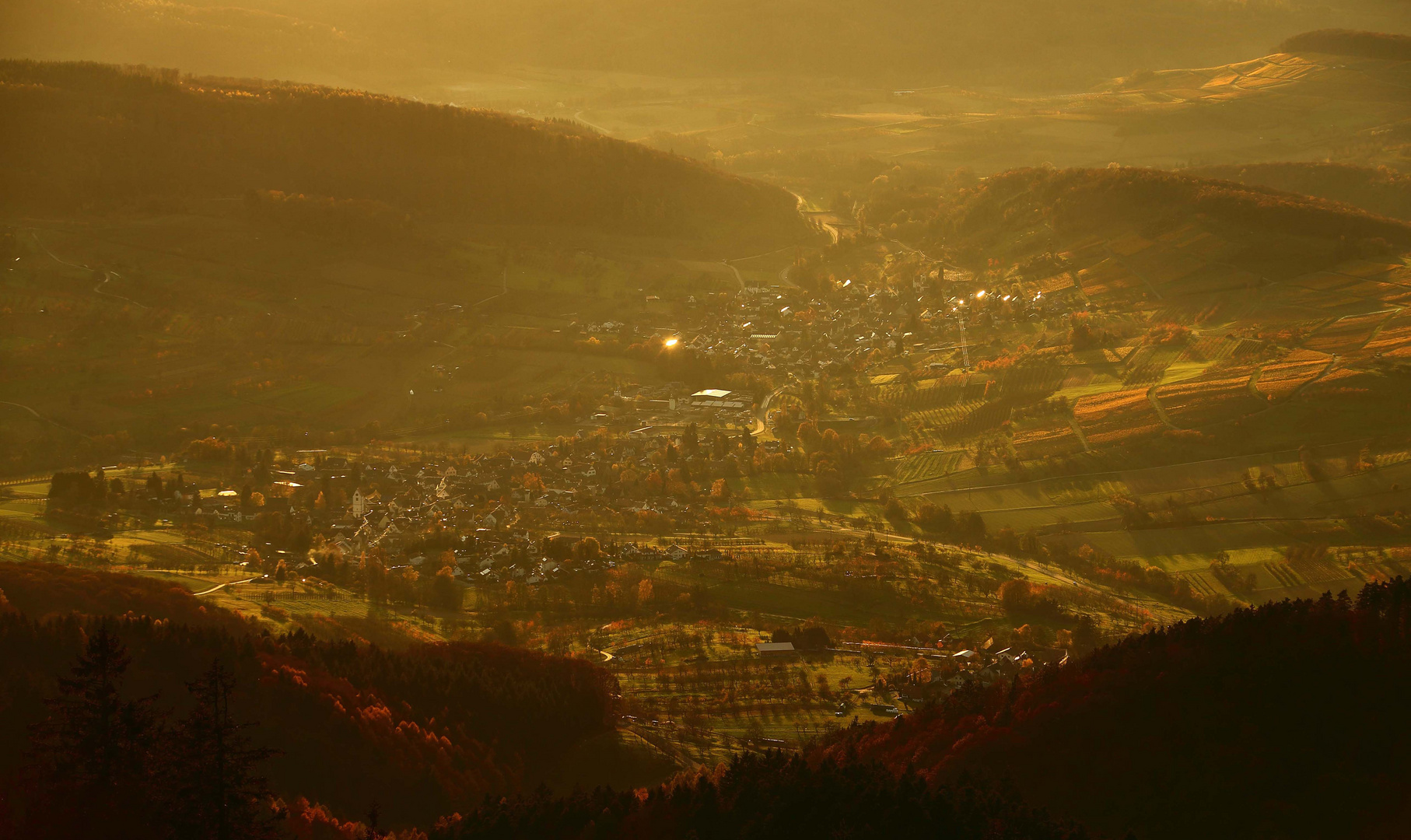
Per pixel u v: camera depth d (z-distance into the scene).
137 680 185.38
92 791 100.12
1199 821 163.38
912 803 148.38
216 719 98.25
